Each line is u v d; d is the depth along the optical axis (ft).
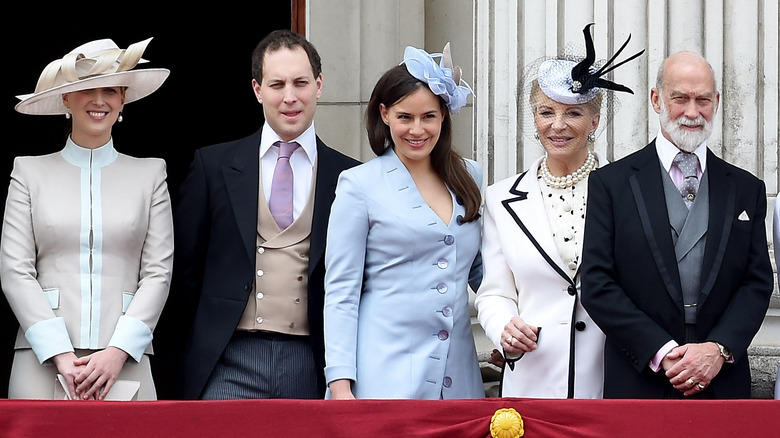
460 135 78.95
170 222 58.44
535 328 53.06
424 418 45.39
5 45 99.81
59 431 44.57
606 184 53.62
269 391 56.80
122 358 54.80
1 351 98.37
